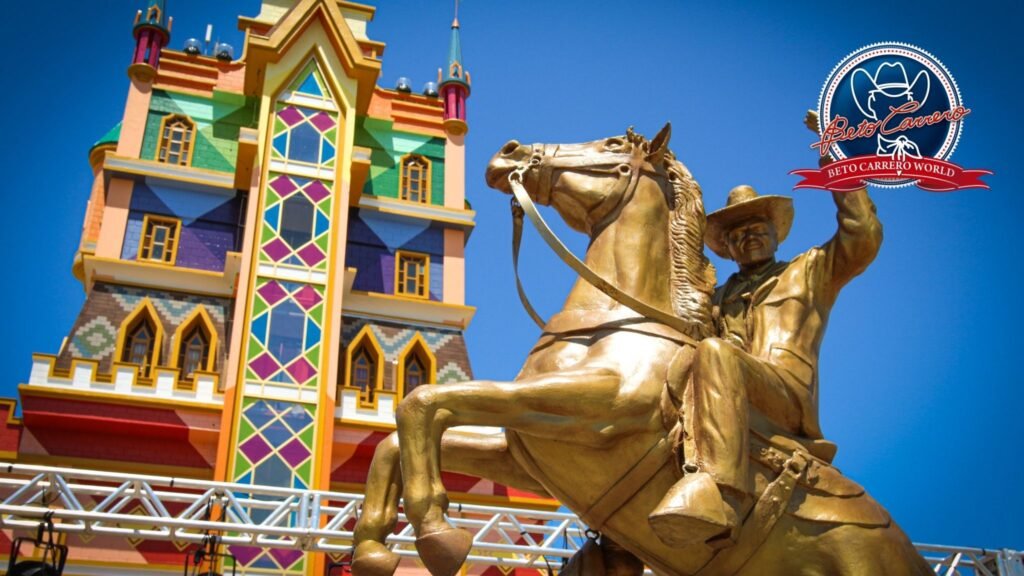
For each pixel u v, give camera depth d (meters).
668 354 5.11
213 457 21.86
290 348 23.14
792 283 5.54
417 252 27.69
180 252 25.47
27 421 21.20
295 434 22.06
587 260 5.64
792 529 4.78
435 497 4.61
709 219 5.95
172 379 22.30
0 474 20.31
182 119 27.86
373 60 27.48
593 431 4.86
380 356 25.34
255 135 25.53
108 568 19.48
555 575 13.24
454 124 30.17
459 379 25.69
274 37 27.00
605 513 5.06
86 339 23.39
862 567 4.70
